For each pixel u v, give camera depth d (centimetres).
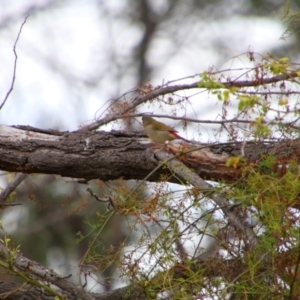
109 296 1067
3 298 952
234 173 1014
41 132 1105
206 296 833
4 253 968
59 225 2044
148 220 880
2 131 1096
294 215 814
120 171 1069
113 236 2058
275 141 959
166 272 841
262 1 2583
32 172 1100
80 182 1104
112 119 1146
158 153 1033
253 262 829
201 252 887
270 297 827
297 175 830
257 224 872
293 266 819
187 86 1106
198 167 1023
